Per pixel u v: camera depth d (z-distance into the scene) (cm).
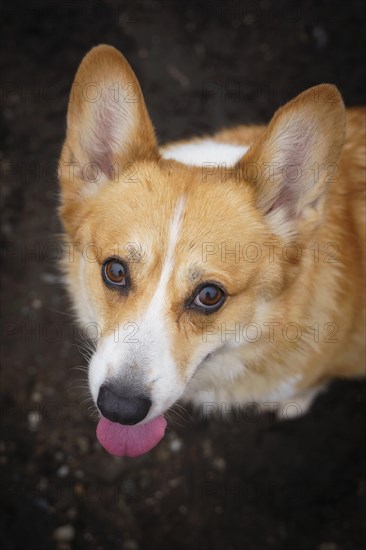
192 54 83
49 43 82
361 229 57
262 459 69
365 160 58
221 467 69
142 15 84
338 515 67
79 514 67
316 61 83
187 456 69
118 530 66
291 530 67
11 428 69
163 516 67
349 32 84
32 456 68
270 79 83
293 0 85
